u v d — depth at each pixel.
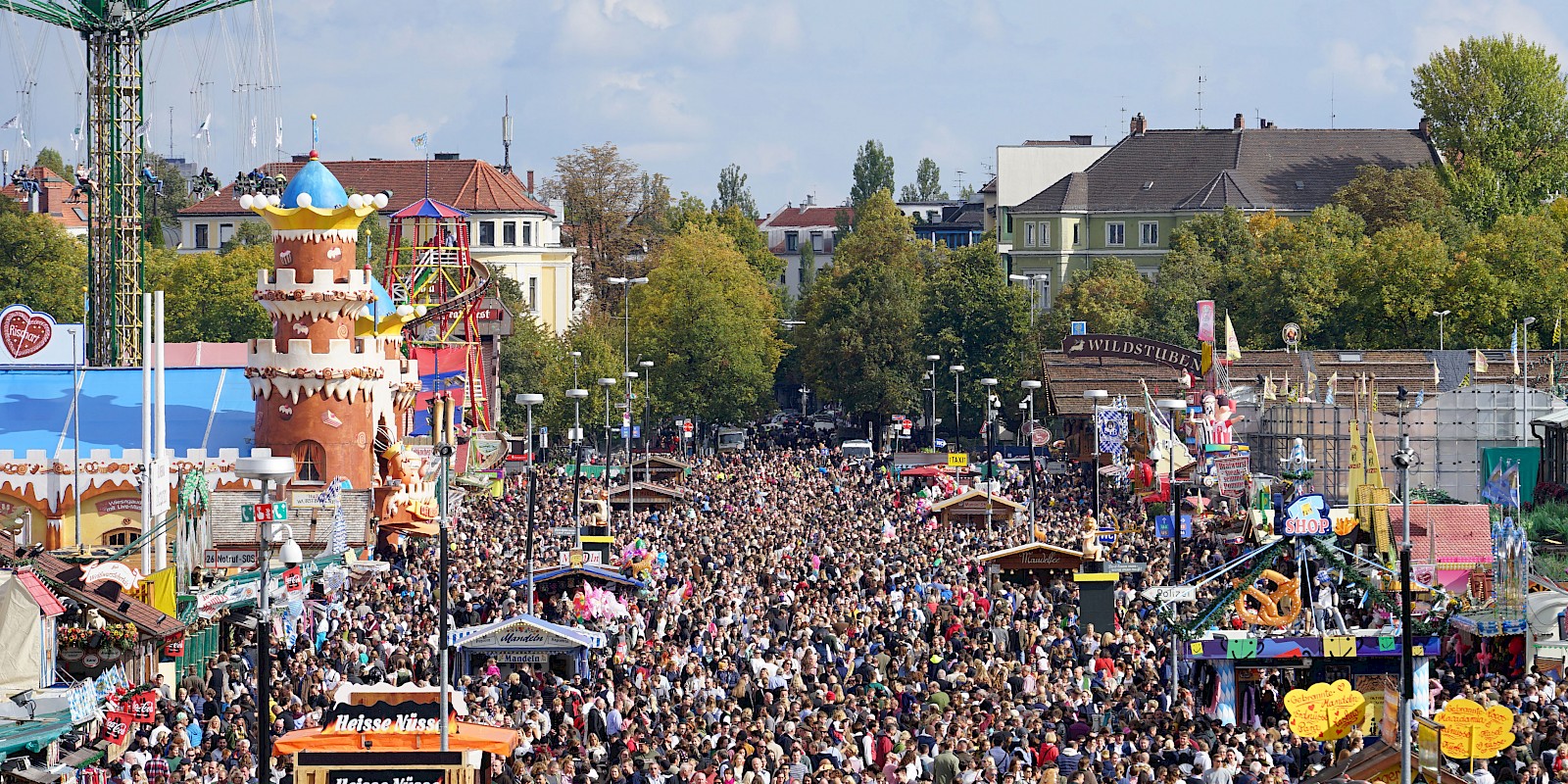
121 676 67.81
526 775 57.03
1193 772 56.44
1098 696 74.31
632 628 91.69
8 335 145.00
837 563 113.62
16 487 132.38
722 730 63.00
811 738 59.00
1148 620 91.00
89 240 181.25
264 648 50.72
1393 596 74.38
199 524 93.50
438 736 53.09
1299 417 167.25
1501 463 136.12
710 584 102.94
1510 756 56.09
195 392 143.25
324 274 135.50
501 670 78.56
